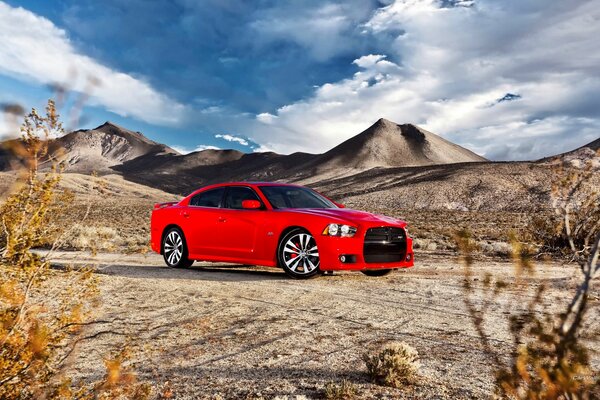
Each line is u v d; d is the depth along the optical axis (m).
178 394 3.32
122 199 128.38
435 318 5.59
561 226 2.96
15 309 2.71
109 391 2.89
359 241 8.20
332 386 3.29
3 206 2.59
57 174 2.62
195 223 9.90
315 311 5.90
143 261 11.90
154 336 4.78
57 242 2.81
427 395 3.27
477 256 13.64
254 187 9.63
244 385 3.49
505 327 5.16
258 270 10.07
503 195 122.50
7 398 2.54
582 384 1.91
